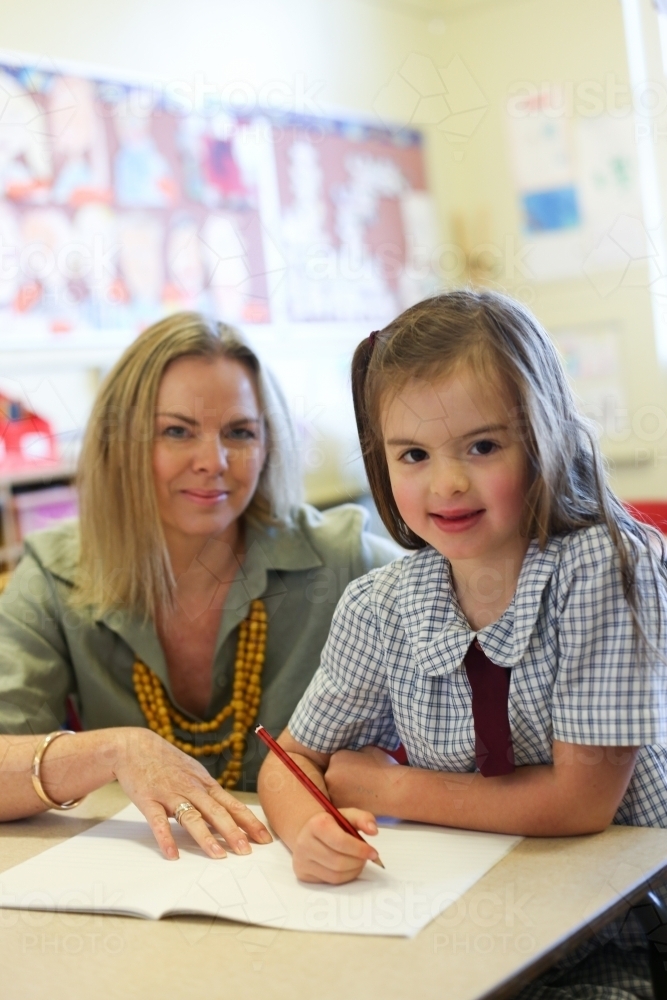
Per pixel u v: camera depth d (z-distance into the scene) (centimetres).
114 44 195
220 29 200
